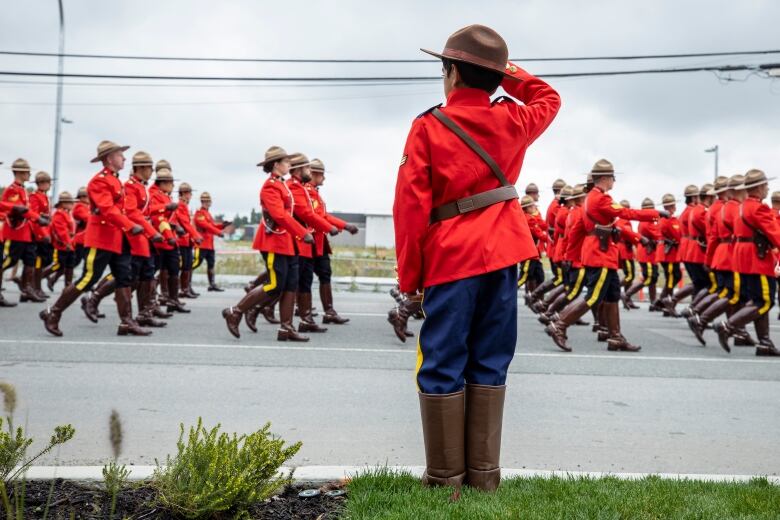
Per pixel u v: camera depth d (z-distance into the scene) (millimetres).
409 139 3281
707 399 6598
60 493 3221
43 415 5355
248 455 3072
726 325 9516
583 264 9383
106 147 9141
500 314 3324
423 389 3307
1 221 13406
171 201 12570
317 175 11461
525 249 3318
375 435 5062
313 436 4996
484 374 3355
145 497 3176
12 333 9414
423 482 3404
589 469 4461
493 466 3363
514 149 3346
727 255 10031
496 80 3350
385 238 50000
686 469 4516
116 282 9469
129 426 5105
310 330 10477
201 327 10594
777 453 4926
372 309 14102
